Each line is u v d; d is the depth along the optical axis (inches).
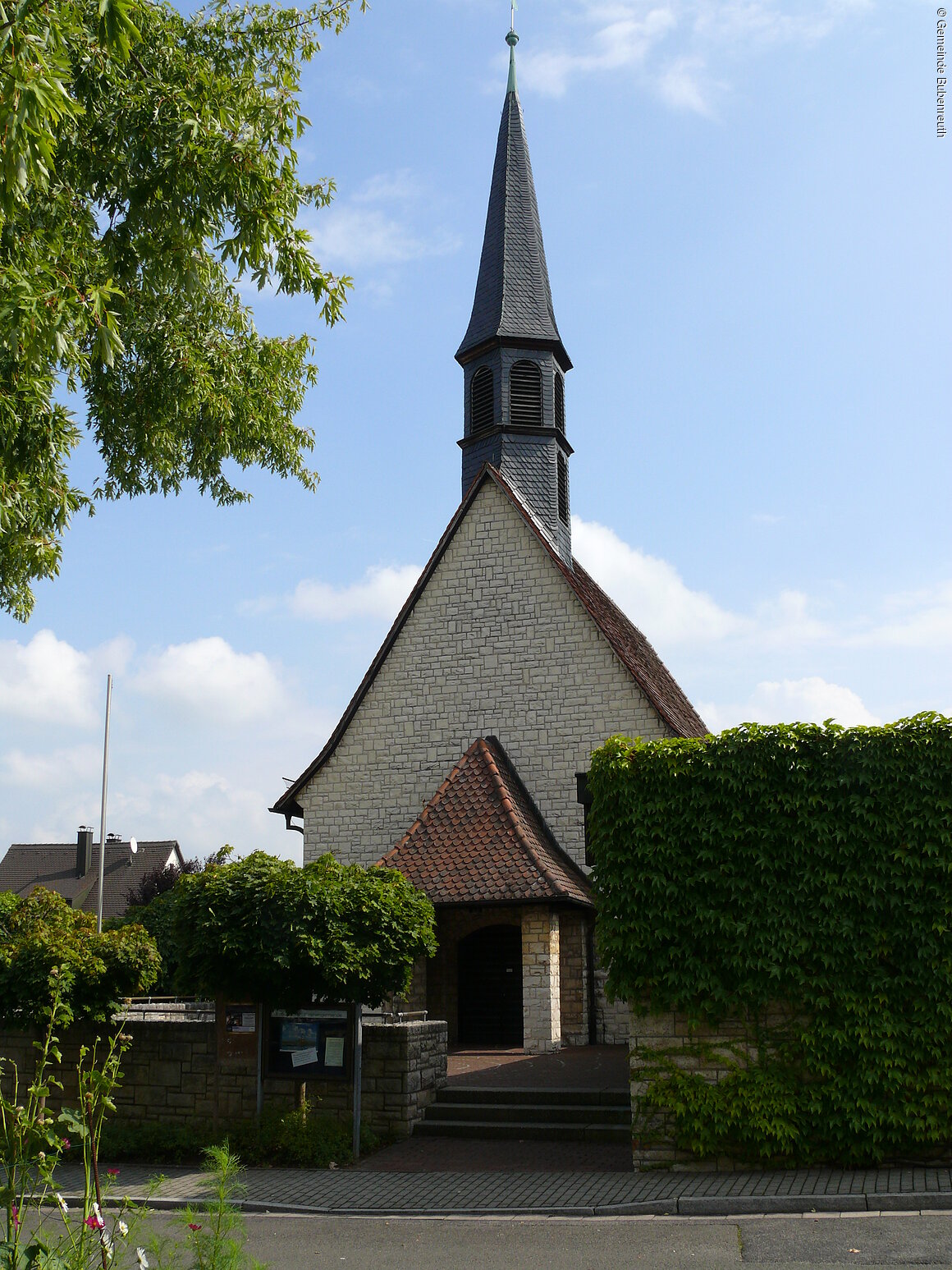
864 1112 454.6
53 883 2603.3
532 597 1003.3
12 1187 238.4
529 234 1181.1
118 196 520.1
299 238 515.8
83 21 484.1
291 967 540.1
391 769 1018.1
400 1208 443.8
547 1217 422.0
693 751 501.0
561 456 1152.2
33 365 423.5
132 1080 606.9
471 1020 852.6
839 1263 335.9
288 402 705.0
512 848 839.7
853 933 467.8
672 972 485.7
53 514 494.9
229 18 614.2
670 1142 480.7
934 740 471.2
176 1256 268.8
